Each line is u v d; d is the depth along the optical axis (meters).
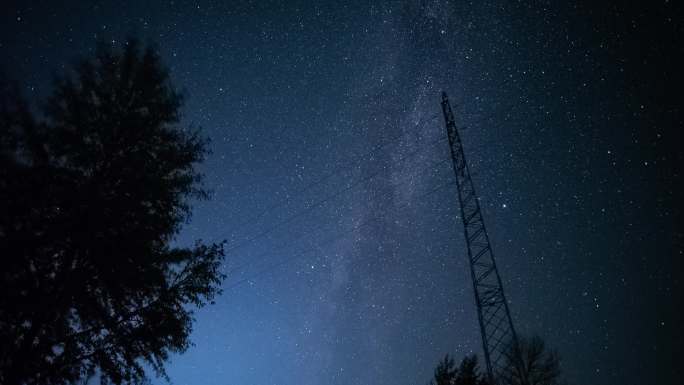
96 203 6.88
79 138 7.49
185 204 8.45
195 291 7.57
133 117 7.98
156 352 7.14
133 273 7.07
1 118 6.83
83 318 6.77
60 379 6.29
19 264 6.16
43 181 6.74
